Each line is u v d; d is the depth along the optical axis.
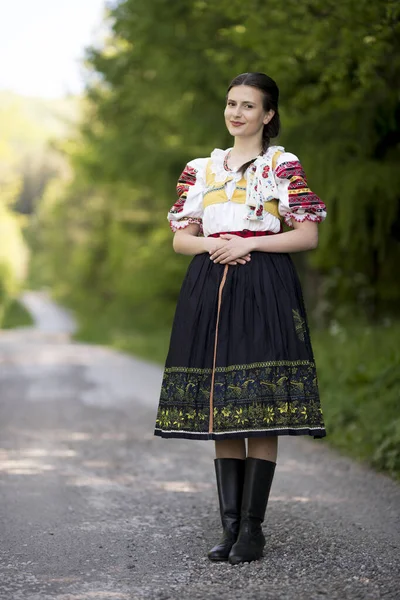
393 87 8.61
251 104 4.20
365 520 4.90
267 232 4.18
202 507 5.27
